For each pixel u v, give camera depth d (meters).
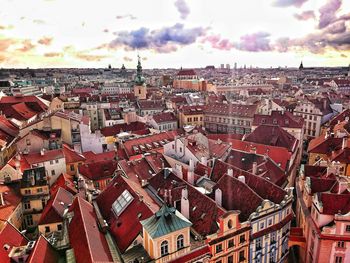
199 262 44.03
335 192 55.72
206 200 51.94
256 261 52.66
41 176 68.62
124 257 41.66
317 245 51.56
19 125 112.69
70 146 100.81
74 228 46.31
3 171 69.50
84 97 183.00
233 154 82.75
